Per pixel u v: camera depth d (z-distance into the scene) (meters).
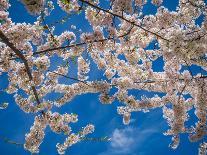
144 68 12.92
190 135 13.02
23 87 10.36
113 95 11.70
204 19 9.91
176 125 12.82
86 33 10.10
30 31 9.29
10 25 9.48
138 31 10.50
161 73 13.05
